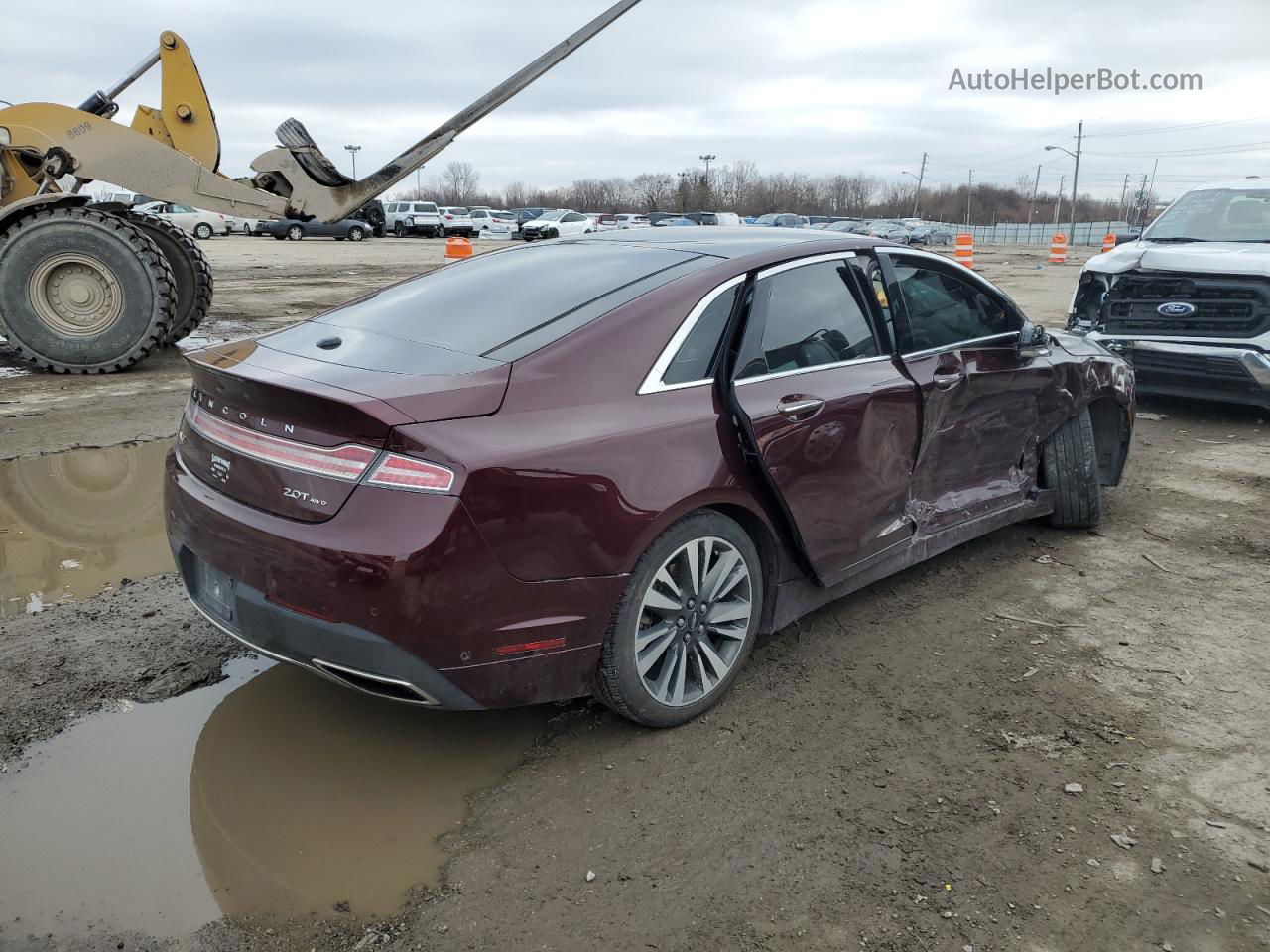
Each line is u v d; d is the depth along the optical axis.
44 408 7.11
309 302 13.73
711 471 2.86
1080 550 4.54
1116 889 2.29
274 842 2.46
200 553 2.74
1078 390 4.50
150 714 3.02
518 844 2.46
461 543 2.39
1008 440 4.23
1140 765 2.79
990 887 2.30
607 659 2.75
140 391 7.83
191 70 9.90
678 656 2.93
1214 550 4.54
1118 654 3.48
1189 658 3.45
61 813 2.54
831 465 3.25
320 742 2.91
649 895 2.27
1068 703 3.14
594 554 2.61
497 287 3.25
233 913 2.21
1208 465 6.07
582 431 2.61
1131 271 7.13
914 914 2.21
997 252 43.41
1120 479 5.16
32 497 5.05
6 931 2.13
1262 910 2.22
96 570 4.11
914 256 3.85
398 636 2.39
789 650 3.52
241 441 2.64
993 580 4.18
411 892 2.29
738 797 2.64
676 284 3.01
